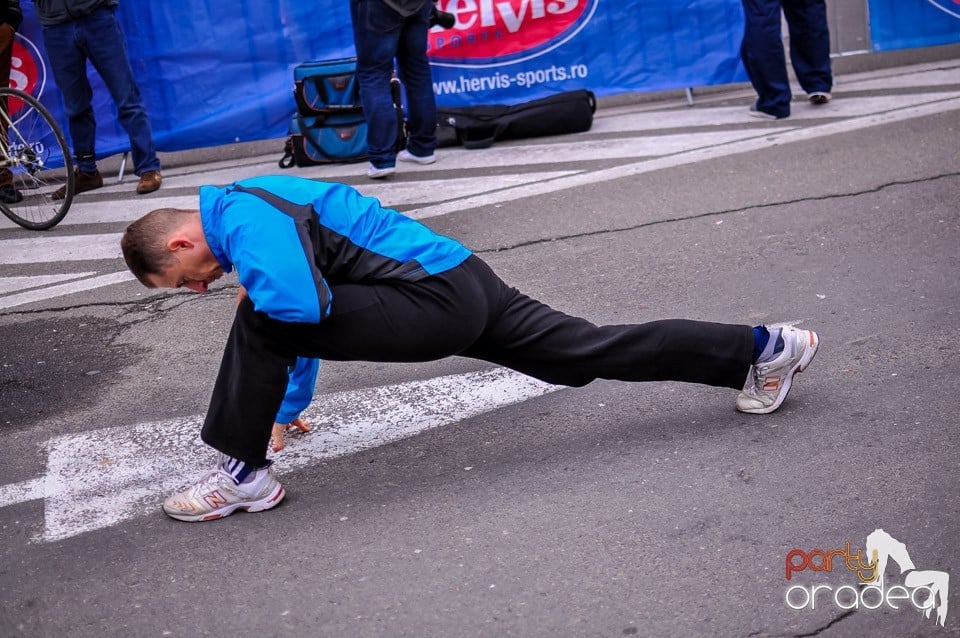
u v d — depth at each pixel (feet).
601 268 17.02
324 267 9.80
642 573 9.27
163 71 26.43
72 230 21.98
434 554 9.84
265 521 10.71
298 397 11.60
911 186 19.44
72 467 12.21
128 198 24.26
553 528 10.06
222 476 10.73
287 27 26.71
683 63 28.19
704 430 11.61
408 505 10.73
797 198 19.44
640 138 25.11
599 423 12.03
